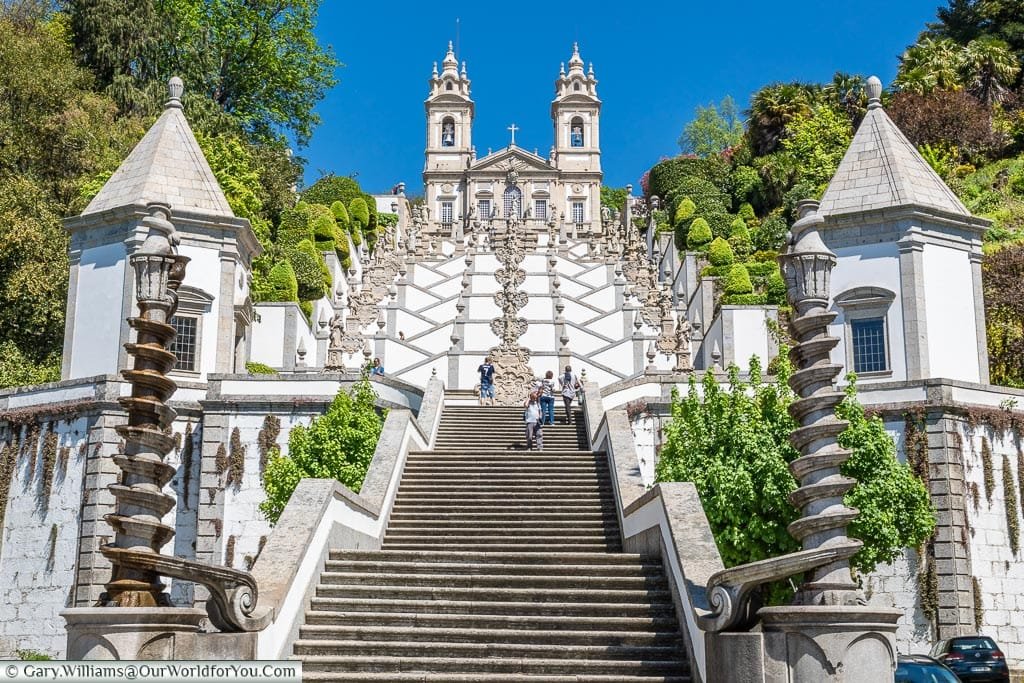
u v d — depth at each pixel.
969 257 30.97
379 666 14.19
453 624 15.34
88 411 28.52
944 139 58.12
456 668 14.13
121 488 13.07
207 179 32.22
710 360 43.72
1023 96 62.81
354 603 15.81
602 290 51.88
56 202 38.78
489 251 57.53
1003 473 27.98
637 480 20.34
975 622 26.30
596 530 19.52
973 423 27.75
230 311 31.30
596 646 14.48
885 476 20.94
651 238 71.38
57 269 35.94
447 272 56.34
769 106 73.38
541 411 26.92
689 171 75.06
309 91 60.34
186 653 12.62
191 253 31.12
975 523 27.12
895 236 30.16
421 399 31.62
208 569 12.73
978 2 69.25
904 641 26.31
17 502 29.05
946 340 29.86
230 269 31.55
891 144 31.52
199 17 56.34
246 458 28.67
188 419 29.25
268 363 40.12
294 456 24.64
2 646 28.00
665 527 16.11
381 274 57.44
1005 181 54.03
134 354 13.80
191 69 53.84
